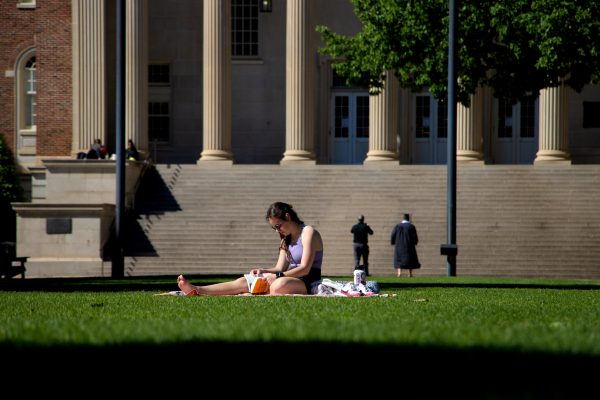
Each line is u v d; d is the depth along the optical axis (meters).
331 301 16.97
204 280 33.44
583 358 7.81
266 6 69.00
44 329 10.71
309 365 7.57
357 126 70.31
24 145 66.19
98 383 6.91
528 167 54.03
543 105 59.22
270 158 70.75
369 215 50.78
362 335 9.65
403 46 36.00
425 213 50.59
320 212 51.62
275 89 70.62
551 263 46.03
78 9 62.19
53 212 50.16
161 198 53.69
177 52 70.81
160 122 71.06
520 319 12.70
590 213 49.78
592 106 68.31
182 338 9.52
